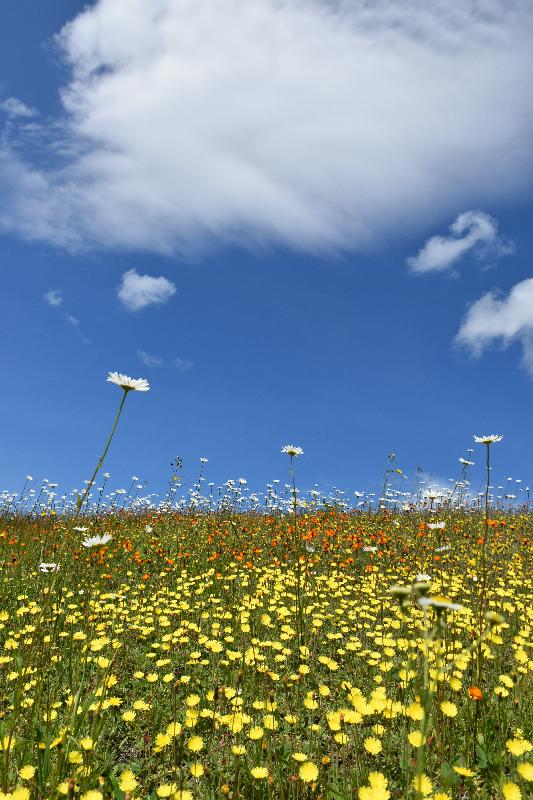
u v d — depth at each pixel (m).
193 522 12.22
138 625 6.03
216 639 5.63
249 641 5.54
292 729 3.86
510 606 6.31
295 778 3.04
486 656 4.39
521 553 9.88
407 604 2.71
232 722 3.52
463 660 4.32
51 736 3.46
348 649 5.38
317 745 3.58
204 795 3.21
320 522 11.06
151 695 4.47
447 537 9.89
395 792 3.10
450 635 4.65
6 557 8.46
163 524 12.51
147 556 9.46
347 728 3.81
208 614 6.46
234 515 13.23
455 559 8.72
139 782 3.42
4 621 6.14
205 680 4.76
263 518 12.88
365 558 9.52
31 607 5.86
